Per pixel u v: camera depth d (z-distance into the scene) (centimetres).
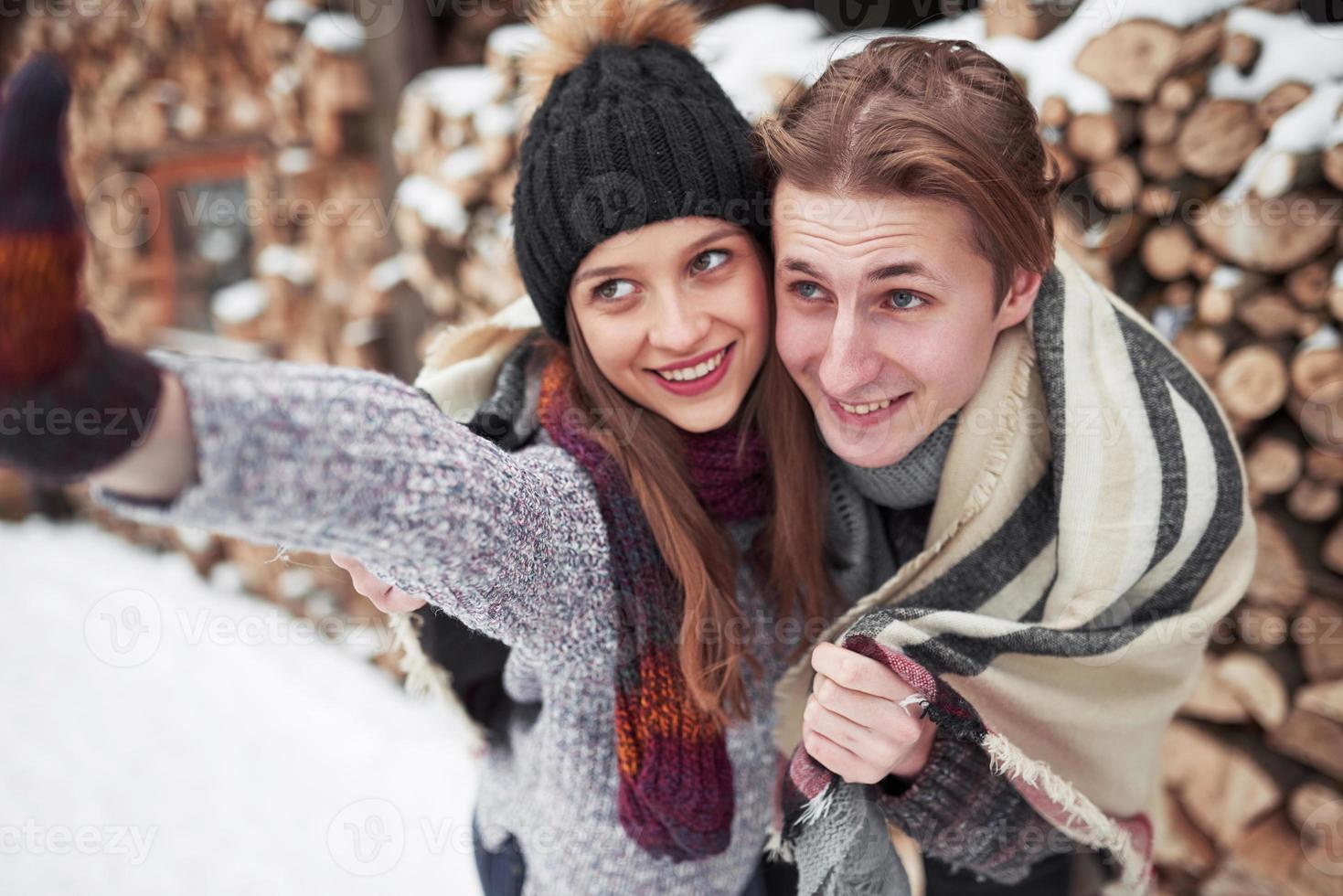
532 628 66
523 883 92
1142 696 85
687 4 86
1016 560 82
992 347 80
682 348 72
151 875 193
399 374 271
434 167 237
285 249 300
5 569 362
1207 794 156
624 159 72
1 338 35
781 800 83
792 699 84
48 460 37
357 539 46
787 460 81
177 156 343
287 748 237
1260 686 146
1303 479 142
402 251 263
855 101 68
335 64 255
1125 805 88
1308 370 134
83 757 237
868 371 69
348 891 186
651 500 73
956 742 78
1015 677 76
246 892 188
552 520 64
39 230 35
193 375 40
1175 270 151
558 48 83
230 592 325
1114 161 151
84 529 404
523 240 79
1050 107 153
